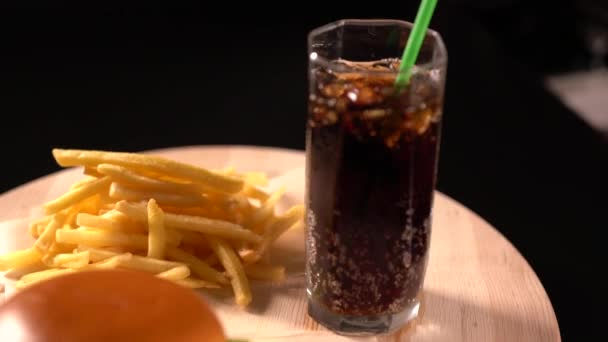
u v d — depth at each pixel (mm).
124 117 1377
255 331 678
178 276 690
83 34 1611
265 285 716
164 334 586
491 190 1186
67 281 600
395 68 665
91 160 713
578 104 1448
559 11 1608
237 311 694
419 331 680
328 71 636
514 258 742
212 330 598
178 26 1650
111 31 1622
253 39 1608
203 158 829
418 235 659
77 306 589
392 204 642
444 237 761
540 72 1528
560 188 1188
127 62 1530
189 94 1443
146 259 696
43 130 1339
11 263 713
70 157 715
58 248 717
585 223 1114
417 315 692
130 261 693
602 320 966
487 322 688
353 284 661
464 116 1365
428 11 619
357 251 652
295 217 735
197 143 1312
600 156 1265
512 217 1128
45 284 601
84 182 719
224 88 1461
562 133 1325
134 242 708
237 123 1366
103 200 719
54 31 1613
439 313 694
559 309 979
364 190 639
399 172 636
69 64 1520
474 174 1221
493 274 728
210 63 1531
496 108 1387
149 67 1519
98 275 604
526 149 1283
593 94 1480
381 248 651
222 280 705
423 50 663
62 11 1681
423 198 652
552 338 679
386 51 681
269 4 1716
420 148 639
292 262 735
